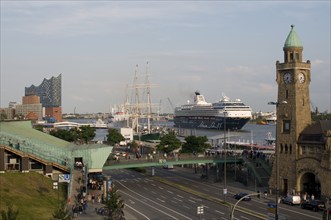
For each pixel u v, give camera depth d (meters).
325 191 121.38
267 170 151.25
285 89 135.75
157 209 110.44
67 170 121.56
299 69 133.50
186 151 197.00
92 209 103.50
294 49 134.75
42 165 120.69
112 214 94.50
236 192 135.75
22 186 104.94
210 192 135.75
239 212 106.06
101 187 128.12
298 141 131.62
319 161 123.81
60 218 80.62
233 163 165.38
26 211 89.62
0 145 114.81
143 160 151.88
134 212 106.88
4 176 107.50
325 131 124.25
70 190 112.12
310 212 107.12
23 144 123.25
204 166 189.50
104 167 143.62
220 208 111.94
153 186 146.88
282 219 75.06
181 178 166.12
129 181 158.25
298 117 132.75
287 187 133.88
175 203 118.38
